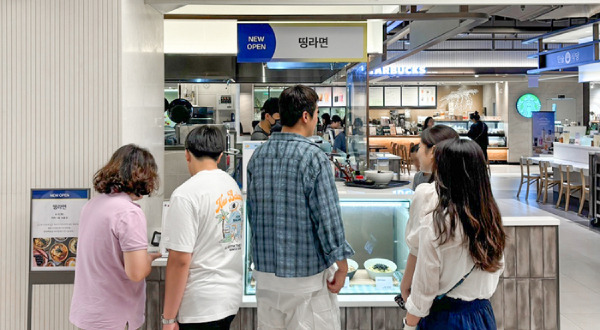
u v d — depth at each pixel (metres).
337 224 2.22
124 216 2.15
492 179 13.84
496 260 1.93
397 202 3.28
